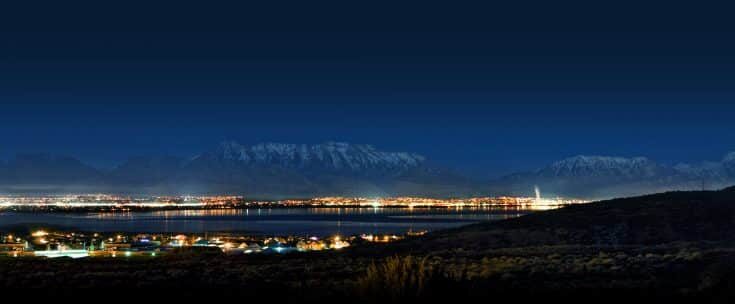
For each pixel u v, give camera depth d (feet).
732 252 159.84
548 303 96.02
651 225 246.68
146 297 115.03
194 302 108.99
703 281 115.03
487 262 166.20
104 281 141.38
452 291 85.20
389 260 89.25
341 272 153.17
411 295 83.35
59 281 140.87
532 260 167.12
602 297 101.40
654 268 146.10
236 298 110.93
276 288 123.34
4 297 115.75
